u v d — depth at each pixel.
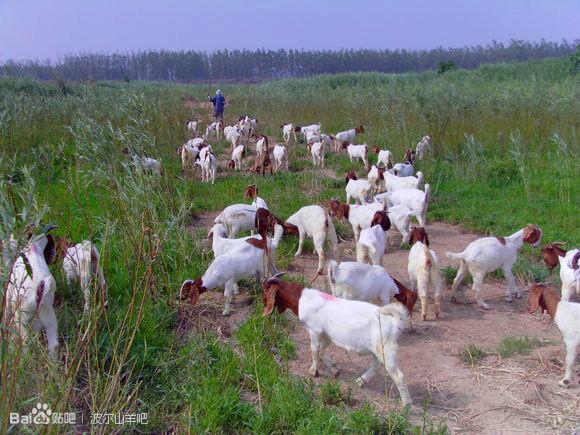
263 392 5.39
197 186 13.11
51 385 4.50
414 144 15.68
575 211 10.62
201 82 76.81
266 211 8.73
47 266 5.70
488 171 13.28
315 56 85.94
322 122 22.05
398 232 10.55
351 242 9.92
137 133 8.87
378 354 5.20
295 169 15.98
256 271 7.35
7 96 17.41
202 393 5.26
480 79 30.34
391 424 4.79
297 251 9.13
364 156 15.22
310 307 5.65
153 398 5.24
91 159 7.82
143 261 7.10
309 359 6.14
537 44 76.25
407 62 87.94
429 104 16.70
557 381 5.66
